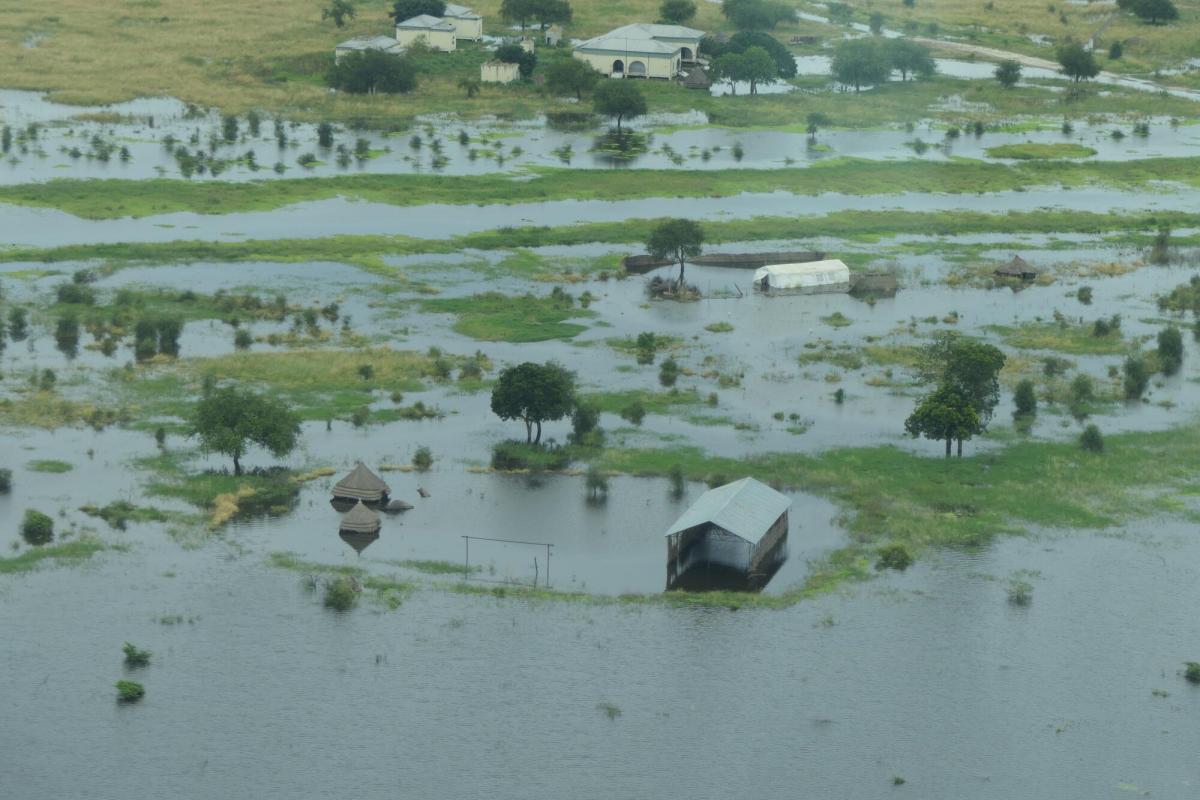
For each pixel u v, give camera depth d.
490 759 110.94
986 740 114.81
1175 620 132.50
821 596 136.12
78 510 148.38
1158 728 116.69
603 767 110.50
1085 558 144.12
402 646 125.50
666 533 140.88
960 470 164.50
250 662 122.25
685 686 121.00
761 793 108.00
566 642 126.94
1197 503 156.62
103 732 112.81
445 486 158.25
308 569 138.25
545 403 167.50
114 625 127.12
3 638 124.38
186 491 153.75
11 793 105.50
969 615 132.88
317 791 106.81
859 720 116.94
